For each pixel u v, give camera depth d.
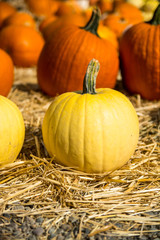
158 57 1.51
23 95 1.63
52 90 1.54
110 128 1.05
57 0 3.35
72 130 1.05
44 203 1.02
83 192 1.06
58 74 1.49
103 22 2.48
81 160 1.07
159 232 0.97
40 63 1.55
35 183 1.07
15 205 1.02
